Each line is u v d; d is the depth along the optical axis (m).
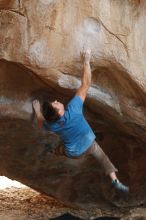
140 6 7.59
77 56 7.46
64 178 10.99
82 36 7.41
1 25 7.16
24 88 8.30
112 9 7.44
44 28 7.16
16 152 9.98
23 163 10.36
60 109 7.18
